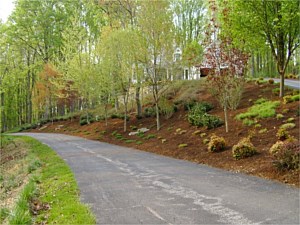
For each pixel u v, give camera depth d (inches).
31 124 1459.2
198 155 414.0
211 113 640.4
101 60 847.7
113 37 770.2
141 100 991.6
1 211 241.9
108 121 987.3
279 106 529.0
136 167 380.8
